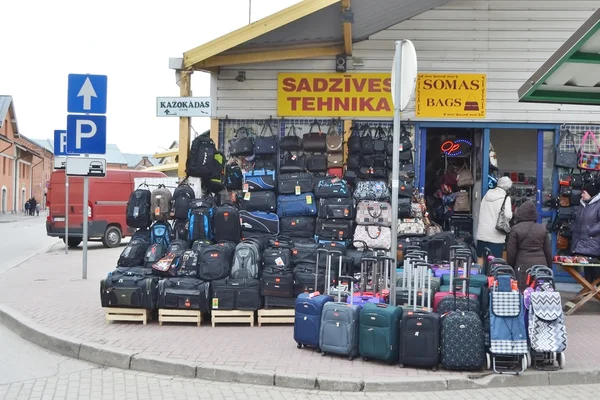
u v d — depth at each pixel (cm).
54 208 1908
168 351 654
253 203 889
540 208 1050
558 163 1027
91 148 1083
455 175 1124
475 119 1030
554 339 590
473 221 1107
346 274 795
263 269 790
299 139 1015
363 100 1030
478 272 802
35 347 721
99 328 759
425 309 623
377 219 894
